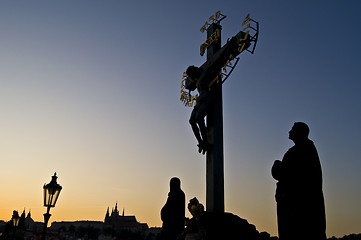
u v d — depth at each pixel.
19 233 22.48
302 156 6.34
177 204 11.30
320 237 5.87
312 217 5.96
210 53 12.59
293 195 6.23
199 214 9.95
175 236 10.93
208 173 11.23
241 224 10.20
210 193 10.91
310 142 6.54
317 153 6.41
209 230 9.76
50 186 12.93
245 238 9.98
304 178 6.18
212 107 11.78
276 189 6.78
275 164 6.96
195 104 12.09
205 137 11.39
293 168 6.35
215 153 11.23
